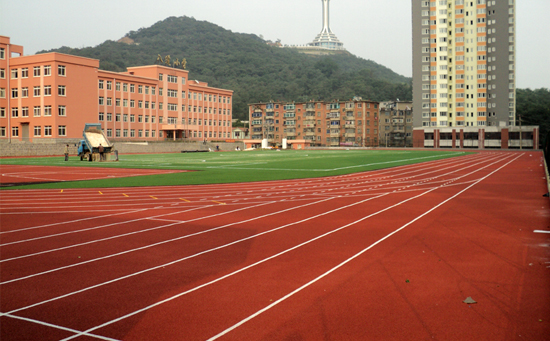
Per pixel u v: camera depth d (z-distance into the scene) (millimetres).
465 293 6473
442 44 106312
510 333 5164
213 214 13820
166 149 86125
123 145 76688
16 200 17172
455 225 11695
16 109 75438
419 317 5664
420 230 11078
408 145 126750
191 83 108312
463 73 105188
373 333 5230
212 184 23516
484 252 8781
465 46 105312
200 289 6812
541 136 111812
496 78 104938
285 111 141625
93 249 9344
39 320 5703
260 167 37156
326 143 135750
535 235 10305
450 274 7375
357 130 129875
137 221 12625
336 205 15641
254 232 11055
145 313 5902
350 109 130125
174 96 100000
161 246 9602
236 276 7441
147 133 92625
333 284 6969
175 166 38875
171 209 14859
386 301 6223
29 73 73875
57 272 7723
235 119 183375
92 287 6934
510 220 12344
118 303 6262
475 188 21141
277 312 5887
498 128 100500
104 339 5168
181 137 101062
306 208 14977
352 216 13312
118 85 85125
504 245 9344
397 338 5090
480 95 104562
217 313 5883
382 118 136875
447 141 105312
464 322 5484
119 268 7957
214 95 114438
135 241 10086
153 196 18422
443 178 27016
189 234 10844
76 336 5246
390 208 14859
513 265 7832
